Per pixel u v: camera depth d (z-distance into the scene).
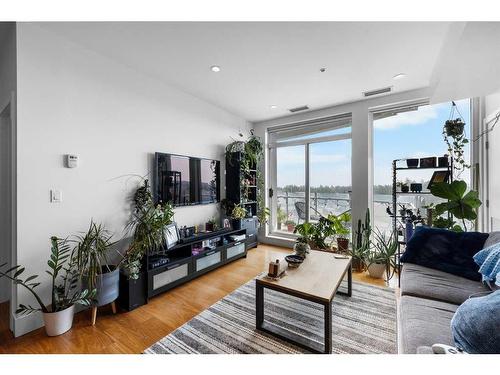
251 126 4.70
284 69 2.63
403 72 2.68
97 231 2.04
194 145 3.46
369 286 2.65
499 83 2.42
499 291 0.95
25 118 1.87
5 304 2.28
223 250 3.29
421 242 2.24
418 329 1.26
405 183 3.03
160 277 2.44
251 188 4.42
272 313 2.10
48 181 2.00
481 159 2.81
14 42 1.88
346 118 3.84
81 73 2.22
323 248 3.34
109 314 2.11
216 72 2.72
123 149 2.58
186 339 1.75
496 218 2.52
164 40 2.13
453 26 1.87
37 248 1.93
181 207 3.26
